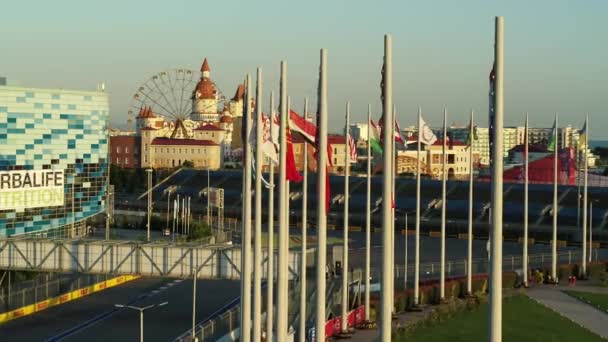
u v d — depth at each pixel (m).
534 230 167.38
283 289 52.69
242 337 57.72
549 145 119.75
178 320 93.62
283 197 52.31
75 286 111.38
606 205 171.38
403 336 81.31
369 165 84.25
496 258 31.11
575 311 96.69
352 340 79.12
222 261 88.75
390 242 35.00
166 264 90.12
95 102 138.25
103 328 89.00
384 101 35.06
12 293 98.88
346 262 80.62
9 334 85.75
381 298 34.84
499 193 31.17
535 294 108.25
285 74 50.81
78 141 135.88
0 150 124.19
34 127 128.75
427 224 178.75
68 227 135.00
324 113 45.03
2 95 124.56
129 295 112.00
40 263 93.31
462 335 82.25
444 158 99.25
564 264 127.25
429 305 98.38
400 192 193.25
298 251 92.19
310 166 189.38
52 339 83.25
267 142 56.53
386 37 34.84
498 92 30.83
